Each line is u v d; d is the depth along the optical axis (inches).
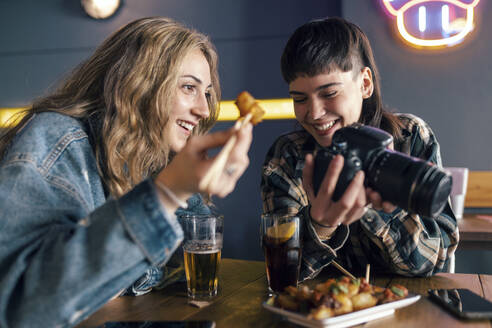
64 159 32.3
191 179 25.5
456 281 39.1
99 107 40.0
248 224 128.0
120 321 28.9
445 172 28.0
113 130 38.4
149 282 35.9
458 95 107.6
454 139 108.2
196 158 25.7
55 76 141.3
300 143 51.4
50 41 141.6
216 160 24.6
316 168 32.9
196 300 33.7
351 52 44.1
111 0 135.8
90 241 24.8
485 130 106.3
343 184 30.5
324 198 31.3
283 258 33.6
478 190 106.4
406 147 49.9
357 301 27.2
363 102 51.8
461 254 108.0
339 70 43.1
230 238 128.8
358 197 30.5
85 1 137.7
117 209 25.4
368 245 44.9
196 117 44.0
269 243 34.1
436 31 107.7
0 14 144.5
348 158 30.8
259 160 127.3
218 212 129.4
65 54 140.6
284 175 49.6
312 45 43.0
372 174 30.2
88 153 35.2
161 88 40.6
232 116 129.0
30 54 142.9
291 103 124.9
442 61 108.0
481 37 106.0
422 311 29.5
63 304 23.8
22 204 27.5
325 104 44.2
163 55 41.0
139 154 40.3
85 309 24.8
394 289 29.7
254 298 33.9
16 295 24.7
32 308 23.7
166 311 31.4
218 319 29.3
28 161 29.4
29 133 31.8
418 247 40.3
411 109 110.1
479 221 87.7
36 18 142.2
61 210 27.8
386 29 110.7
